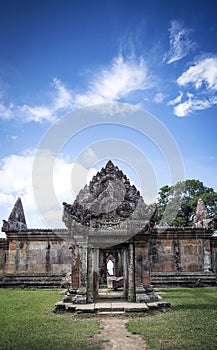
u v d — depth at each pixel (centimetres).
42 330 1115
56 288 2984
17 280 3073
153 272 3133
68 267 3180
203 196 4472
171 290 2561
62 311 1484
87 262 1593
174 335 1019
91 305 1473
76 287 1642
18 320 1298
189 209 4544
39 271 3167
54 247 3228
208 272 3138
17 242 3238
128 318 1323
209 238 3250
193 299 1880
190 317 1295
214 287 2903
